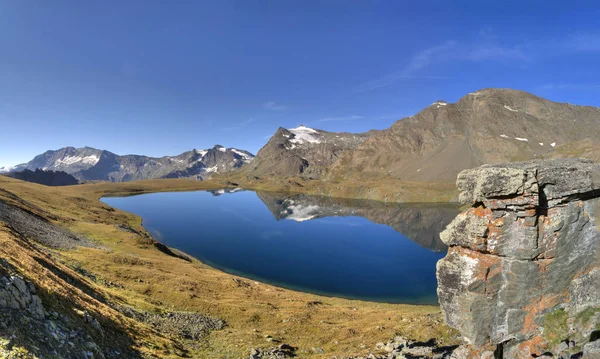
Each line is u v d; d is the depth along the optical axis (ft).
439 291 66.59
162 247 337.52
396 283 296.30
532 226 56.95
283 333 141.08
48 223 289.12
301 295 232.12
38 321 62.03
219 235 510.17
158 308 145.69
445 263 65.62
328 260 371.56
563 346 54.19
